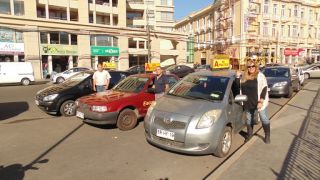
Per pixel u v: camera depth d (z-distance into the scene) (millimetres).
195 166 5207
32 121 8711
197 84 6527
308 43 55625
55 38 34062
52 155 5703
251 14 46500
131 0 51375
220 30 51719
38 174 4809
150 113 5848
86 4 37469
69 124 8289
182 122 5305
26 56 31859
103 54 38156
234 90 6430
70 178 4660
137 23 52062
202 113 5395
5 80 23953
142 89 8117
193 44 61625
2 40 30234
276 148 5754
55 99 9188
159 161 5418
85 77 10180
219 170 4723
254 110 6410
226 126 5723
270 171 4672
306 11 54656
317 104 10945
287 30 52188
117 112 7391
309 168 4793
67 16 36812
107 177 4703
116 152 5887
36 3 33969
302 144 6000
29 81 25172
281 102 12617
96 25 37031
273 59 50469
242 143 6559
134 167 5125
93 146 6270
